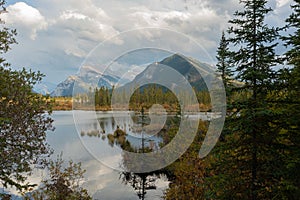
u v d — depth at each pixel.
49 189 8.99
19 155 5.46
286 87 6.21
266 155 6.08
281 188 5.66
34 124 5.53
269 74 6.25
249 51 6.35
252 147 6.20
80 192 10.07
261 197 6.20
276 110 5.77
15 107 5.20
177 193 11.49
